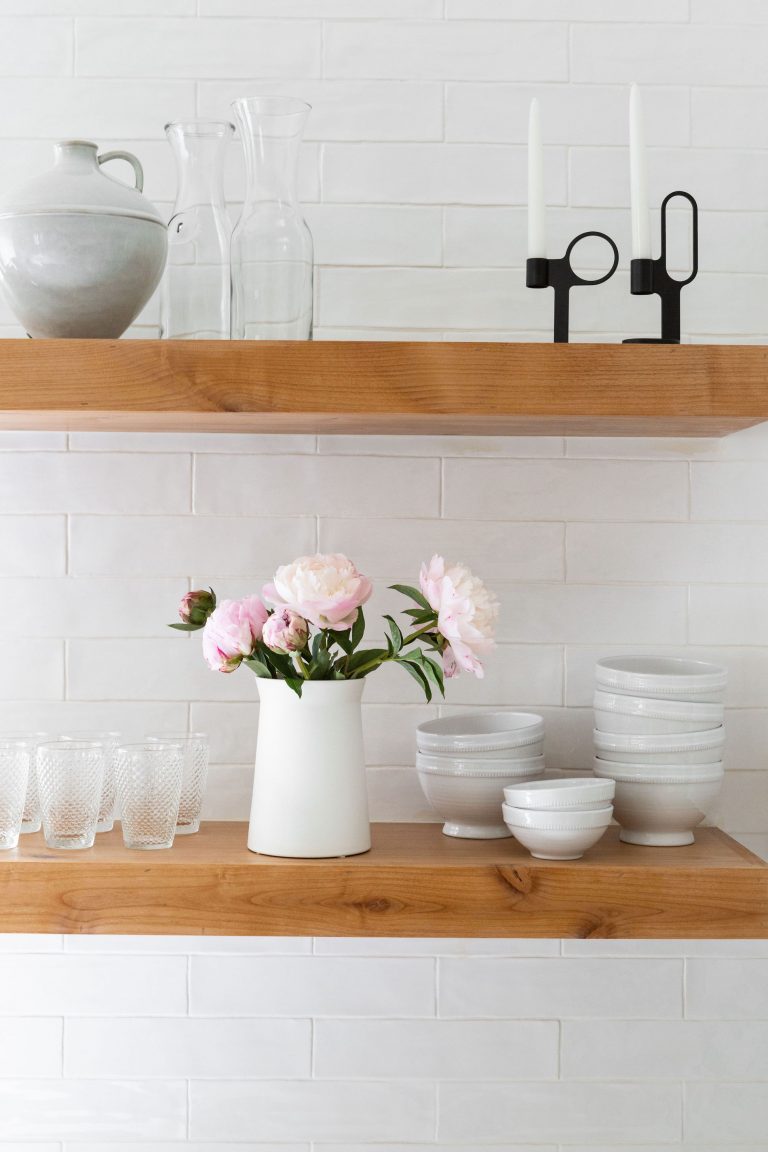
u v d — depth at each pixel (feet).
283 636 3.52
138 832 3.72
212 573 4.30
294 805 3.65
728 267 4.34
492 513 4.33
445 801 3.88
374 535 4.31
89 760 3.71
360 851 3.70
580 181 4.33
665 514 4.35
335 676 3.72
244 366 3.49
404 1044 4.29
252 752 4.29
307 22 4.30
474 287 4.32
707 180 4.33
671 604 4.34
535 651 4.32
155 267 3.68
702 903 3.54
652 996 4.31
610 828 4.18
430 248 4.31
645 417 3.62
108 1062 4.25
